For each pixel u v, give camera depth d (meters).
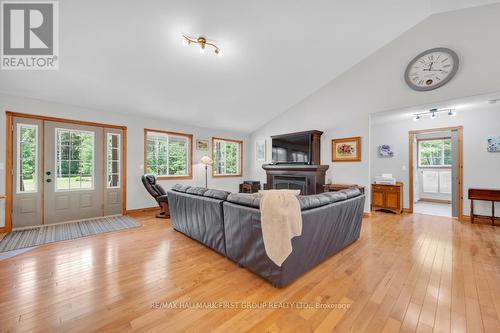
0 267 2.15
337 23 3.18
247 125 6.21
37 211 3.54
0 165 3.23
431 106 3.76
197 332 1.34
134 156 4.62
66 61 2.91
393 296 1.70
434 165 6.40
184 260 2.35
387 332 1.33
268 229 1.77
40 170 3.57
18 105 3.38
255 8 2.63
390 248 2.70
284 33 3.15
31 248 2.65
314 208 2.08
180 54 3.14
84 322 1.41
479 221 4.00
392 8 3.05
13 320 1.42
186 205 2.96
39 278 1.95
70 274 2.02
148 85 3.70
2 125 3.25
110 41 2.71
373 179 5.54
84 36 2.60
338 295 1.72
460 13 3.18
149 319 1.44
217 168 6.31
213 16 2.63
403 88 3.78
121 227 3.55
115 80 3.43
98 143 4.16
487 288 1.80
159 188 4.39
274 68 3.94
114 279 1.94
